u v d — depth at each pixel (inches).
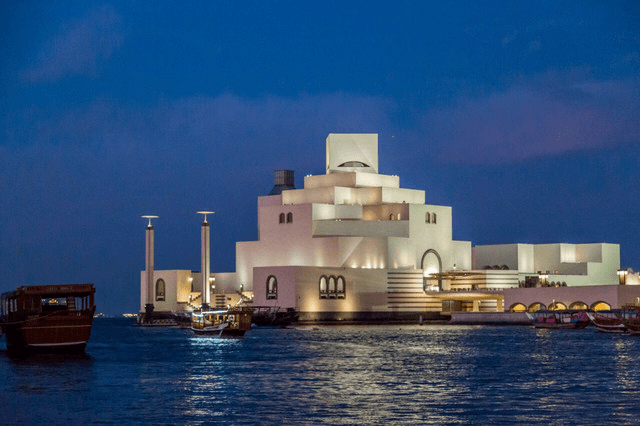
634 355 4697.3
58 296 4707.2
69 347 4658.0
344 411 2778.1
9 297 4933.6
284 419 2647.6
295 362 4434.1
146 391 3272.6
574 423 2566.4
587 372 3826.3
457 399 3016.7
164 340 6801.2
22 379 3666.3
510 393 3159.5
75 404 2952.8
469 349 5236.2
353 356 4771.2
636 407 2827.3
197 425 2566.4
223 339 6737.2
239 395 3147.1
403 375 3759.8
